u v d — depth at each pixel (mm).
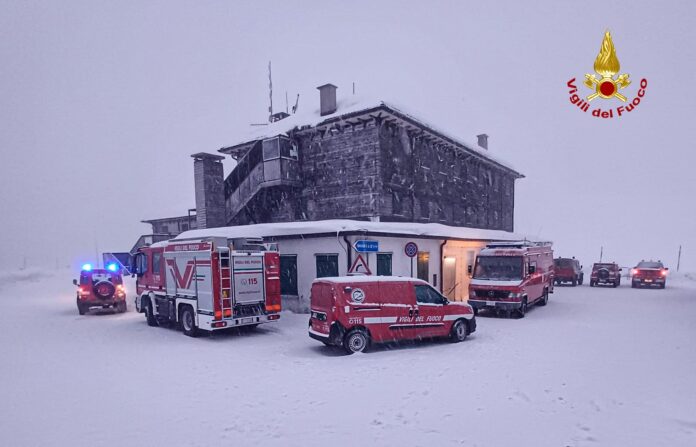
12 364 8945
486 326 12820
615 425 5484
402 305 10156
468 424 5621
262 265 12039
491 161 29750
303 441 5242
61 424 5871
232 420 5922
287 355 9586
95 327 13570
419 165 22406
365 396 6738
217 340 11352
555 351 9383
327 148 20594
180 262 12320
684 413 5824
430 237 16891
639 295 21453
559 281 28438
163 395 6961
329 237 14727
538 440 5129
